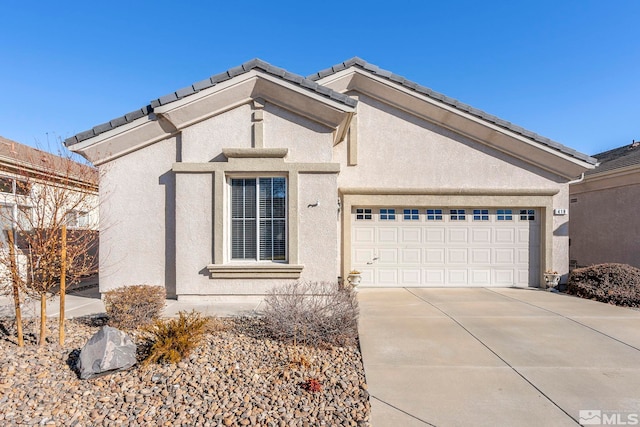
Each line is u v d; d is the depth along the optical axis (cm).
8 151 1018
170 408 434
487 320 821
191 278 971
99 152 977
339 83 1232
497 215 1273
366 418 419
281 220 992
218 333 690
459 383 507
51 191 670
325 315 671
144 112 954
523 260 1272
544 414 429
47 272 646
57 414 421
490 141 1245
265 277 966
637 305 950
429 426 405
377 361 582
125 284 996
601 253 1475
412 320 823
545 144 1212
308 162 983
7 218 666
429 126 1258
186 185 974
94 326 747
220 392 469
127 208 1002
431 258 1268
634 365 568
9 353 579
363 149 1258
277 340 658
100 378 502
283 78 932
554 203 1252
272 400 453
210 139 988
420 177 1256
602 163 1658
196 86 928
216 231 966
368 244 1266
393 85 1204
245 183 996
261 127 981
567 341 676
